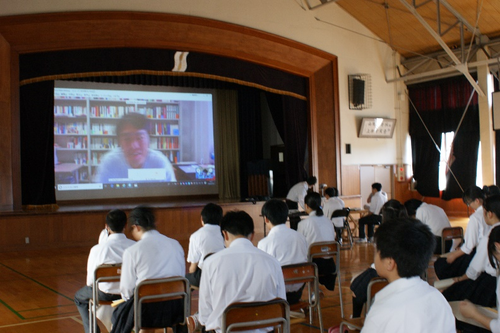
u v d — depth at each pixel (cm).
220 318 244
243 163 1423
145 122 1285
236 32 1094
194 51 1072
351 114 1278
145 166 1280
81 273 686
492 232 229
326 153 1237
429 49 1302
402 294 155
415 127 1406
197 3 1060
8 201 926
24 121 994
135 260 308
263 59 1141
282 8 1166
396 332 152
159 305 304
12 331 429
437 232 587
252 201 1135
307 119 1229
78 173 1206
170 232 1012
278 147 1449
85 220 943
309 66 1205
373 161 1326
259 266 248
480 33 1162
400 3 1128
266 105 1494
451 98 1325
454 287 328
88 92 1225
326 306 489
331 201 851
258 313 236
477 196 463
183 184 1330
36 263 766
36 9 938
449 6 1031
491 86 1217
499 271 225
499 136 1214
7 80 926
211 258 251
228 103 1422
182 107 1337
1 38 916
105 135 1239
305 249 375
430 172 1385
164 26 1022
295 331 409
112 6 987
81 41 970
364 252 827
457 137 1319
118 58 1014
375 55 1329
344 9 1258
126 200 1252
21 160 1003
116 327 307
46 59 964
